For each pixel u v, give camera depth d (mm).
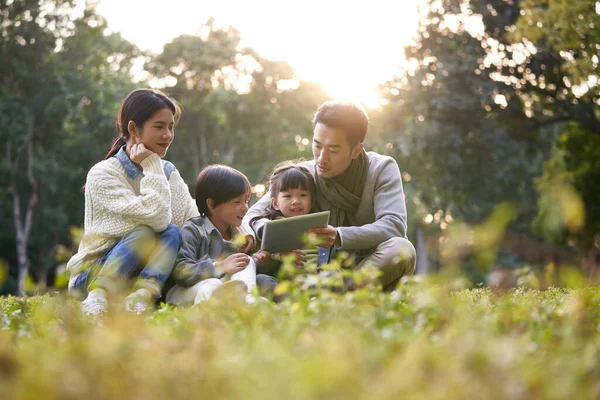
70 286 5484
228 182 5656
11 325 3400
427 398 1682
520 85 28078
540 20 20812
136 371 1965
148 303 4926
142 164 5594
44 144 42219
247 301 4629
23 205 42844
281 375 1774
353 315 2980
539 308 3527
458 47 29406
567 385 1884
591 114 27422
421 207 32219
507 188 33250
